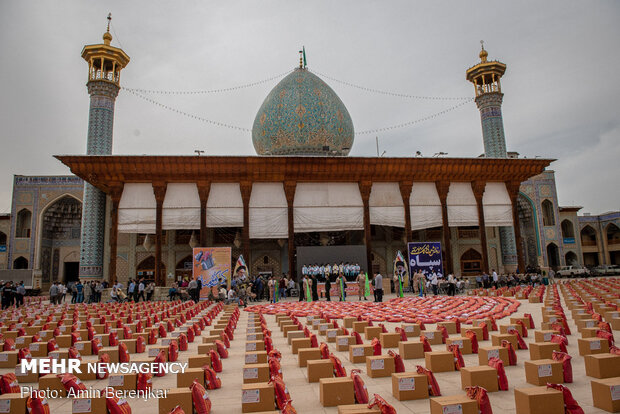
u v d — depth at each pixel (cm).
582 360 598
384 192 2441
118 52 2570
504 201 2580
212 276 2038
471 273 2944
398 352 698
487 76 3055
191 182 2289
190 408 425
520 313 1167
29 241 3038
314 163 2267
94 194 2539
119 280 2612
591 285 2080
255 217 2303
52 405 477
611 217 4181
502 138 2967
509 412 409
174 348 698
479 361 590
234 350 766
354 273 2167
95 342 753
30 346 748
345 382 454
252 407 438
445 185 2483
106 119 2508
